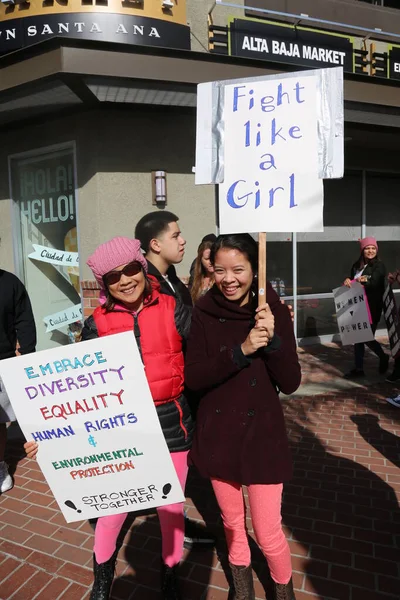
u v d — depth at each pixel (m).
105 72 4.38
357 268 5.72
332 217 7.55
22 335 3.34
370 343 5.84
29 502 3.21
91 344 1.83
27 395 1.90
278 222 1.95
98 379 1.85
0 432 3.33
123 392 1.86
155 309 2.08
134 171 5.43
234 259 1.85
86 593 2.35
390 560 2.54
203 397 2.07
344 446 3.94
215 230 5.96
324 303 7.61
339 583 2.38
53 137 5.63
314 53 5.86
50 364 1.86
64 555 2.65
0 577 2.48
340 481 3.38
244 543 2.09
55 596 2.34
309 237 7.39
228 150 2.01
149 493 1.96
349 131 6.36
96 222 5.36
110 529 2.13
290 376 1.89
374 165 7.68
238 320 1.96
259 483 1.88
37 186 6.09
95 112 5.27
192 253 5.81
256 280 2.00
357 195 7.72
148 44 4.85
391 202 8.04
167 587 2.23
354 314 5.52
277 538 1.95
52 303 6.24
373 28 6.78
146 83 4.61
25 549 2.70
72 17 4.71
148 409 1.87
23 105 5.12
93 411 1.88
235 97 2.00
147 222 2.72
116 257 1.93
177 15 5.02
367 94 5.57
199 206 5.80
